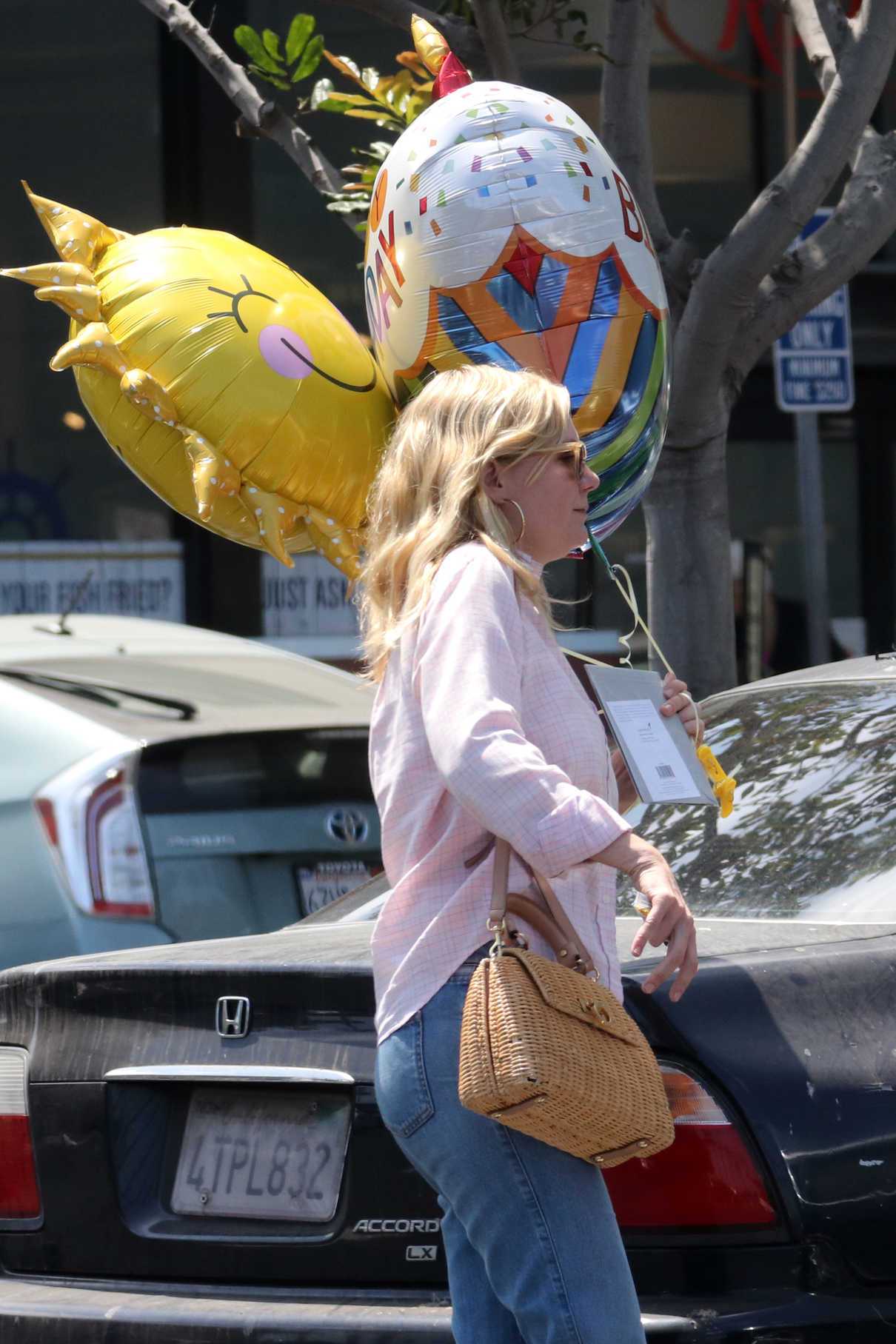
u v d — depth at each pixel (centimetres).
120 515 3750
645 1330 865
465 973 821
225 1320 973
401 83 1856
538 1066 757
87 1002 1105
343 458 1234
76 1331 1011
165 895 1891
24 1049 1127
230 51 3656
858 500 4116
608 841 778
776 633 4062
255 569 3750
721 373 1811
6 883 1894
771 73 3900
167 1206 1051
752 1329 863
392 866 870
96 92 3738
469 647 815
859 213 1880
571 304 1197
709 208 3912
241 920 1936
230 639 2481
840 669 1365
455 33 1938
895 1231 896
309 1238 991
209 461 1200
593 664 900
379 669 893
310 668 2373
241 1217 1021
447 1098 808
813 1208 884
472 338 1201
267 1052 1022
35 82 3744
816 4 1777
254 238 3762
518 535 877
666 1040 897
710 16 3894
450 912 825
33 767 1939
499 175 1198
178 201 3741
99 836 1878
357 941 1116
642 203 1853
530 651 844
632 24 1836
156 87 3734
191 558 3753
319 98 1884
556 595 3428
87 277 1236
